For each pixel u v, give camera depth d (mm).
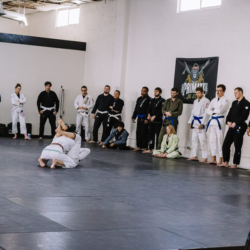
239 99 8289
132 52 11477
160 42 10719
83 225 3465
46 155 6359
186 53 10078
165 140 9516
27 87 12188
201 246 3125
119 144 10328
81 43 12828
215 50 9445
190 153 9852
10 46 11969
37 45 12258
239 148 8336
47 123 12523
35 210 3830
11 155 7539
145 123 10227
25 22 12055
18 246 2832
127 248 2965
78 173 6121
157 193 5098
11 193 4465
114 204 4332
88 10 13008
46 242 2959
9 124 11555
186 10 10141
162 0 10695
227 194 5406
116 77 11727
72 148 6621
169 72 10461
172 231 3484
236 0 9055
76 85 12789
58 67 12539
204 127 9047
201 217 4055
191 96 9898
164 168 7445
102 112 11438
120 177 6070
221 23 9336
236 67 8992
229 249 2818
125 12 11555
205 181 6336
